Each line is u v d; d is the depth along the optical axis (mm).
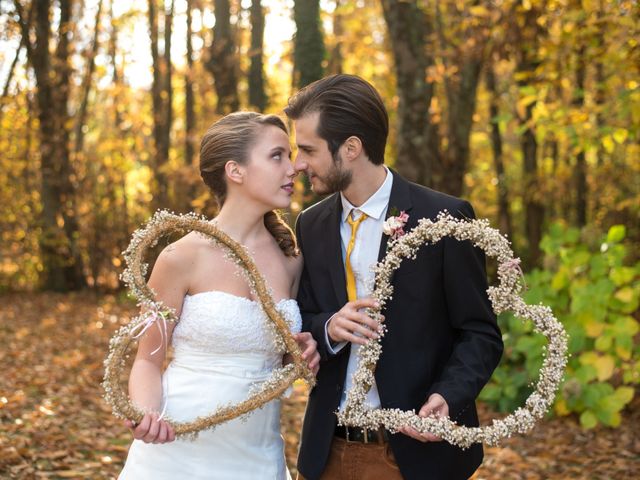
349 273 2539
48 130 16484
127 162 19125
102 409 6359
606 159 14453
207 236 2414
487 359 2365
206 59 13953
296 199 8523
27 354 9148
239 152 2525
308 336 2477
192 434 2312
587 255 6090
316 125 2400
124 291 17328
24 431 5383
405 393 2404
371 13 16406
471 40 7637
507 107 13352
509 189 14828
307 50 8977
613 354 5816
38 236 16469
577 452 5242
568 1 5762
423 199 2521
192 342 2477
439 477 2432
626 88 6324
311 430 2551
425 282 2422
